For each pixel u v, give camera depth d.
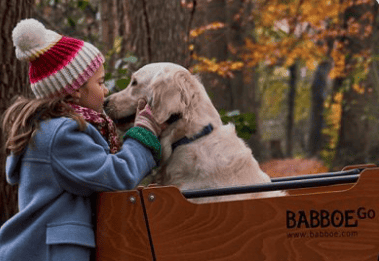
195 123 2.40
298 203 1.82
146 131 2.06
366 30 12.48
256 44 12.46
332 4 12.05
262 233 1.84
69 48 2.02
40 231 1.86
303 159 14.82
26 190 1.91
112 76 4.09
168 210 1.88
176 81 2.36
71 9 6.18
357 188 1.79
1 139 3.27
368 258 1.79
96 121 2.04
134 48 5.20
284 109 29.44
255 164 2.51
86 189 1.92
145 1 4.95
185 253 1.88
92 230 1.92
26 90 3.44
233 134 2.48
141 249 1.89
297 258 1.82
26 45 1.97
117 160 1.93
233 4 12.56
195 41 11.35
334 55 12.59
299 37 12.82
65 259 1.83
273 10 12.54
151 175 2.53
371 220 1.79
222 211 1.86
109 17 6.11
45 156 1.88
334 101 13.99
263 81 22.48
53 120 1.92
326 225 1.81
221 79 11.89
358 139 12.66
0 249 1.91
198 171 2.35
